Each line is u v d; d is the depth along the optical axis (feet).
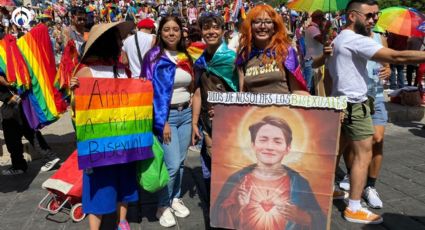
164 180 11.97
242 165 10.75
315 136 10.20
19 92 17.56
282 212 10.59
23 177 17.93
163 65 12.12
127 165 11.61
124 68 11.52
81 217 13.44
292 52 10.67
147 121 11.45
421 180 15.83
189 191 15.70
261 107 10.46
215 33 11.57
